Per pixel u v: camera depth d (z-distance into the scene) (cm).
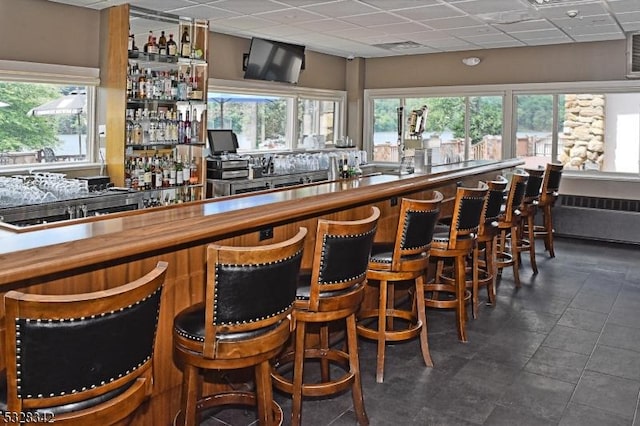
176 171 597
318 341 359
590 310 470
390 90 951
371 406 300
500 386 325
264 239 301
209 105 747
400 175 447
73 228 214
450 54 890
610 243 763
